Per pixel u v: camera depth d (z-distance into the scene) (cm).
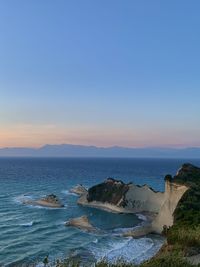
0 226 7575
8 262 5247
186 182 7588
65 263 3300
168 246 4553
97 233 7188
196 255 3956
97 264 3259
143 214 9706
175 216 6531
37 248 6000
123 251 5959
